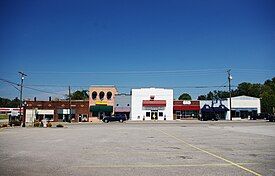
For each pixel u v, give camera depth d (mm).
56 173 10414
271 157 13766
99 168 11297
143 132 32656
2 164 12195
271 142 20797
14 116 82188
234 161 12688
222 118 87812
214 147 17891
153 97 87188
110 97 87688
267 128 39125
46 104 88312
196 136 26594
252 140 22359
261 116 80375
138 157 13984
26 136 27422
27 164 12164
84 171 10742
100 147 18188
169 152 15711
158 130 36375
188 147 18000
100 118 86938
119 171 10727
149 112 87125
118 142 21266
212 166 11594
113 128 42031
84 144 19953
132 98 87375
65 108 88000
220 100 88312
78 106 87562
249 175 9898
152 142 21203
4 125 51875
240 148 17297
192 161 12773
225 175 9930
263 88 129500
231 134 28750
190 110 88250
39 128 45438
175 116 88250
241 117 88250
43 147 18250
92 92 87812
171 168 11242
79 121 85625
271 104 91250
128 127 44688
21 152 15875
